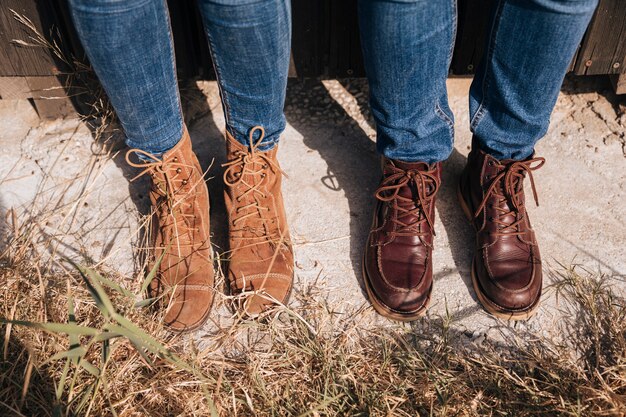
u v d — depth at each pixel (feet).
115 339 4.66
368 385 4.56
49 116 6.47
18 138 6.40
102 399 4.34
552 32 4.11
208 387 4.51
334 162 6.25
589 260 5.42
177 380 4.51
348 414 4.36
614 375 4.49
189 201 5.13
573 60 5.94
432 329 4.96
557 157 6.26
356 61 6.11
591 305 4.99
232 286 4.97
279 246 5.01
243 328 4.82
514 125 4.87
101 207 5.81
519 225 5.09
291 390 4.53
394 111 4.72
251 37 4.04
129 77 4.12
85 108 6.46
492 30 4.39
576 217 5.74
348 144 6.43
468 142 6.41
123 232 5.62
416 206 5.10
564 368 4.68
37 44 5.74
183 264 4.97
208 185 5.99
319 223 5.71
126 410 4.34
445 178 6.06
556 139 6.42
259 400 4.50
